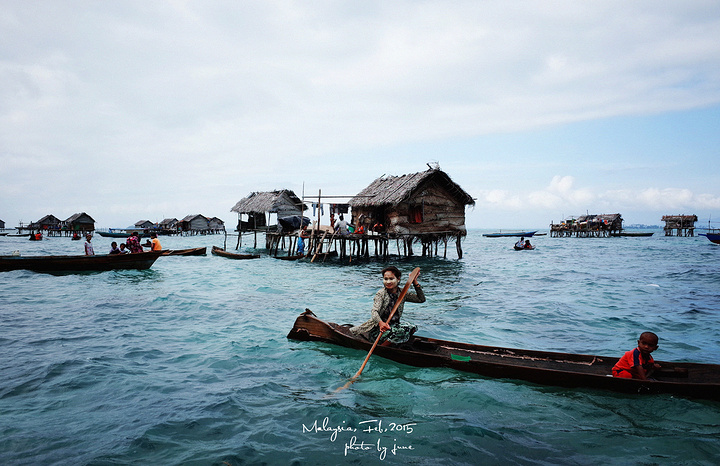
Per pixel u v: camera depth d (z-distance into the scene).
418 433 3.76
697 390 4.32
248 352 6.23
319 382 5.03
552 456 3.38
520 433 3.78
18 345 6.53
